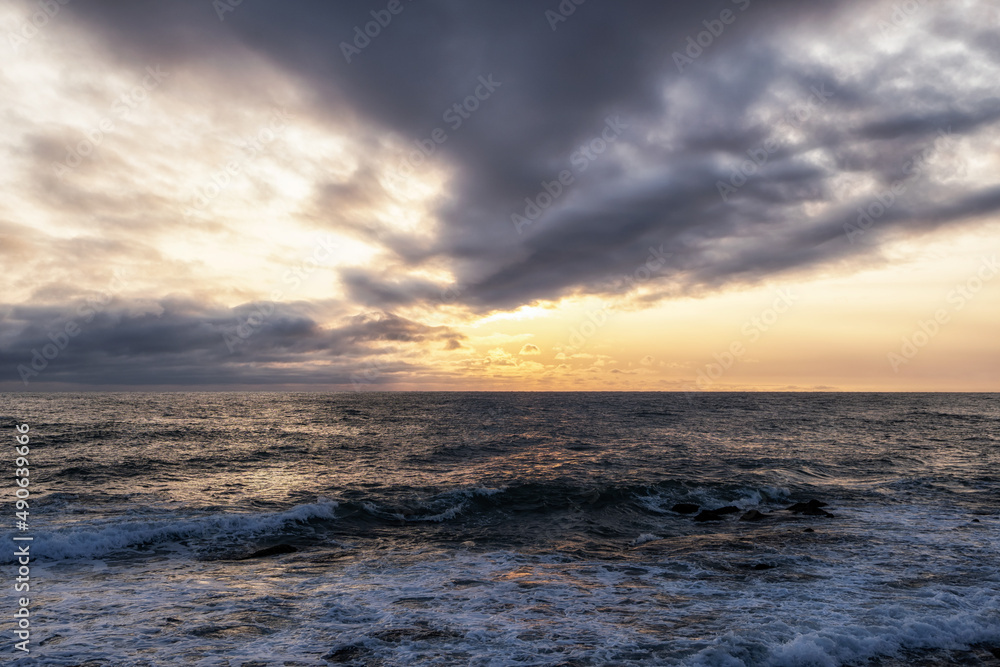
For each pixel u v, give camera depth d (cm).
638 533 1434
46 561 1109
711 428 4522
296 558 1155
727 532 1407
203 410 7350
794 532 1344
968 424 5162
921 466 2503
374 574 1023
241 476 2197
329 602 839
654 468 2403
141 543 1251
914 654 636
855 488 1978
